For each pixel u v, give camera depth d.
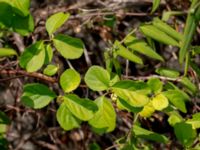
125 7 0.80
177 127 0.54
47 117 0.92
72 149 0.97
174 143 0.72
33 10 0.81
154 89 0.53
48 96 0.50
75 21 0.81
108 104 0.48
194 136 0.53
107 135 0.88
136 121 0.59
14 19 0.50
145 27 0.57
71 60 0.79
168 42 0.55
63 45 0.50
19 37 0.72
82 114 0.47
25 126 0.97
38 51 0.50
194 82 0.69
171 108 0.55
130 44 0.56
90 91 0.70
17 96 0.80
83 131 0.91
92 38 0.87
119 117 0.81
